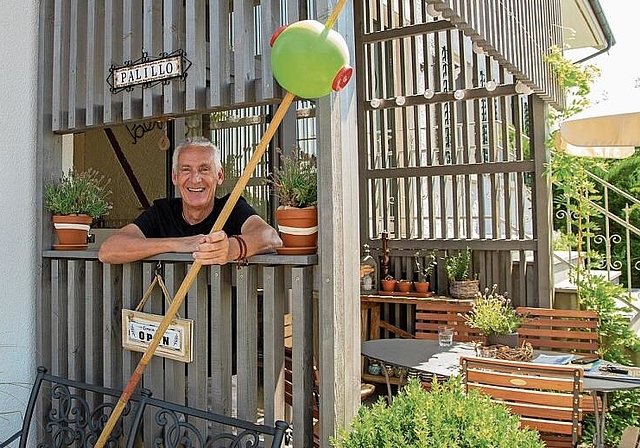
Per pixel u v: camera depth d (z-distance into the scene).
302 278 1.98
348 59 1.66
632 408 4.31
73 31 2.79
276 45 1.64
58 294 2.76
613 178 7.79
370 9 5.91
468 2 3.20
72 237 2.77
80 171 5.86
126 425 2.40
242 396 2.12
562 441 2.94
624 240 7.64
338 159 1.99
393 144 5.80
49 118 2.88
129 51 2.57
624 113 3.81
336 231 1.96
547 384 2.76
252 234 2.12
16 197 2.80
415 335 5.00
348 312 2.01
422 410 1.54
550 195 5.09
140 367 2.01
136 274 2.47
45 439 2.73
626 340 4.71
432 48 6.04
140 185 5.57
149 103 2.47
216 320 2.20
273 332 2.08
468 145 5.39
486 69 5.17
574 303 5.07
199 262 1.89
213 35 2.30
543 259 5.00
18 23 2.82
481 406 1.56
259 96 2.21
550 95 5.00
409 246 5.66
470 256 5.38
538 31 4.80
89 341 2.60
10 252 2.77
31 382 2.84
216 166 2.56
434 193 5.62
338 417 1.93
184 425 2.12
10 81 2.79
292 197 2.06
